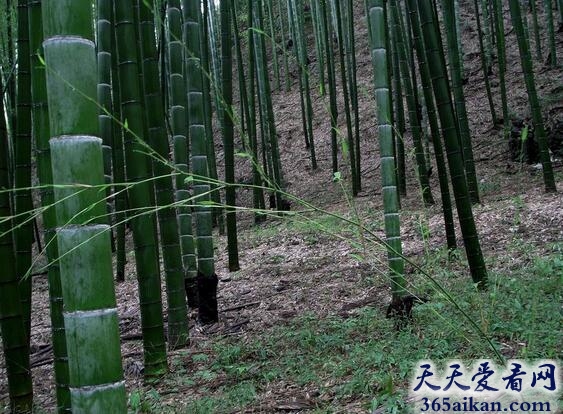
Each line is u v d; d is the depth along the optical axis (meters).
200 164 5.55
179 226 6.59
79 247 1.68
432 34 4.77
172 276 5.18
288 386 3.62
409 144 12.23
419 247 7.09
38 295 9.58
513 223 7.25
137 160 4.25
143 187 4.28
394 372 3.36
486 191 9.66
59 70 1.68
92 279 1.69
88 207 1.65
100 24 5.73
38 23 2.81
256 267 8.09
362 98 16.11
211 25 14.20
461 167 4.85
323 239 8.86
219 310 6.29
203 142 5.56
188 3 5.39
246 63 19.53
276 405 3.27
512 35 16.27
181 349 5.07
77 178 1.68
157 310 4.34
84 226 1.68
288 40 19.64
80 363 1.68
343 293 6.06
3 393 4.65
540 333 3.37
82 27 1.70
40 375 5.18
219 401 3.48
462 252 6.41
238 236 10.80
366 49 18.44
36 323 7.48
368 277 6.28
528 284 4.46
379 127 4.30
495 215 7.73
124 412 1.74
